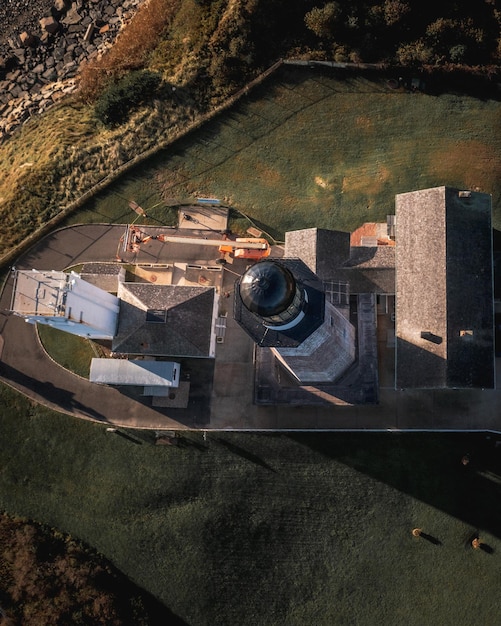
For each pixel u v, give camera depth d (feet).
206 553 135.95
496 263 137.69
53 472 143.13
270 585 134.10
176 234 155.22
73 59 195.11
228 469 139.03
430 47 157.99
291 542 135.44
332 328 105.19
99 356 146.82
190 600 134.21
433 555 132.16
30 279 115.24
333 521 135.33
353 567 133.39
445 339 123.75
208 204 156.04
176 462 140.26
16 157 178.40
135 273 152.15
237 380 143.02
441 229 128.47
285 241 144.56
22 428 145.89
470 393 137.39
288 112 161.89
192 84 165.78
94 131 170.50
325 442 138.41
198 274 150.61
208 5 169.78
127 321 137.08
